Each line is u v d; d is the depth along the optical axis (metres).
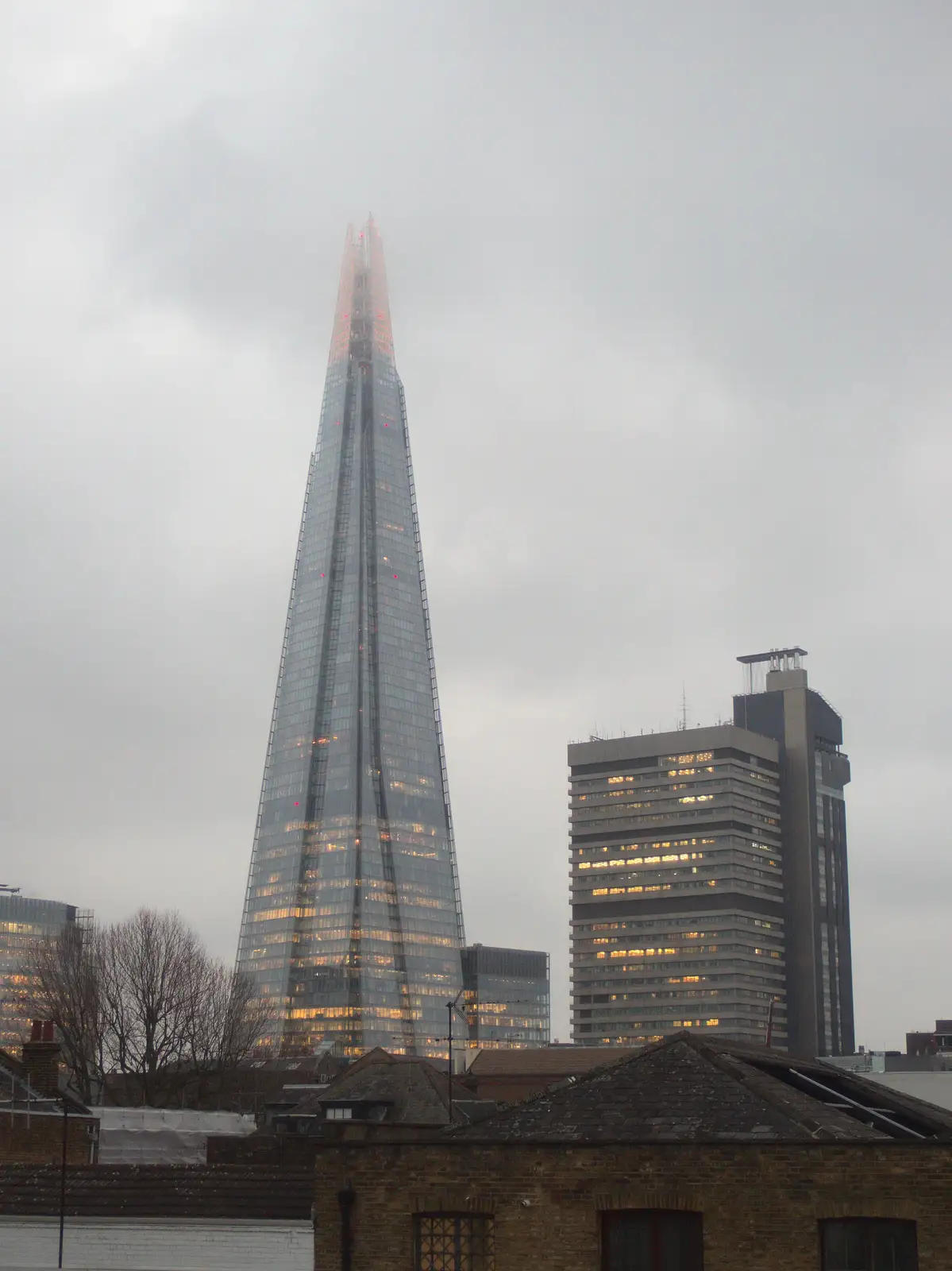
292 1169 52.69
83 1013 139.38
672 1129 36.31
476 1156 36.12
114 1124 91.69
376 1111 86.81
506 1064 148.38
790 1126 35.66
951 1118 46.31
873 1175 33.34
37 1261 47.22
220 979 157.62
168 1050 147.25
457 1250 36.00
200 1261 45.81
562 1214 35.16
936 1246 32.62
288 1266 45.16
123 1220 47.03
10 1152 65.75
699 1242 34.44
